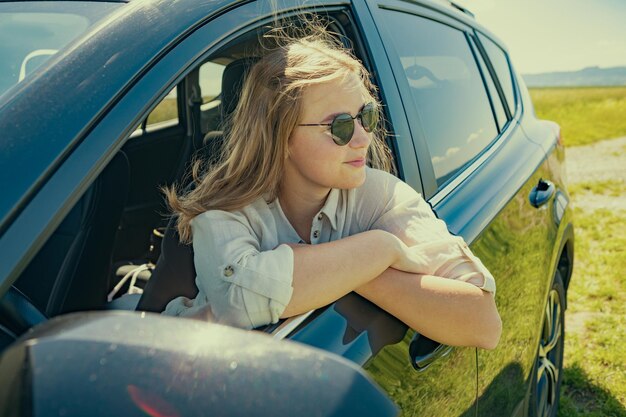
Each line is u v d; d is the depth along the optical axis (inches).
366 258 43.2
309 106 43.4
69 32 49.8
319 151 44.0
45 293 54.5
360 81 45.5
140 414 23.1
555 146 106.0
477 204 68.7
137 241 93.9
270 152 44.4
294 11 55.2
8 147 35.3
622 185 287.1
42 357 24.2
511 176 81.3
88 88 38.8
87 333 25.4
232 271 40.5
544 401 95.0
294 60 44.4
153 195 96.3
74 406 23.0
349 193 49.3
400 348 46.5
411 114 66.1
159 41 42.6
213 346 25.5
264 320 40.1
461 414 56.0
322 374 24.9
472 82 91.7
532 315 80.0
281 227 47.6
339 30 61.9
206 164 67.4
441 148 71.6
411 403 46.4
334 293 41.5
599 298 150.9
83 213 55.4
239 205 44.6
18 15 53.0
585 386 115.7
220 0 48.0
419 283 44.6
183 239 48.2
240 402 23.7
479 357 60.5
